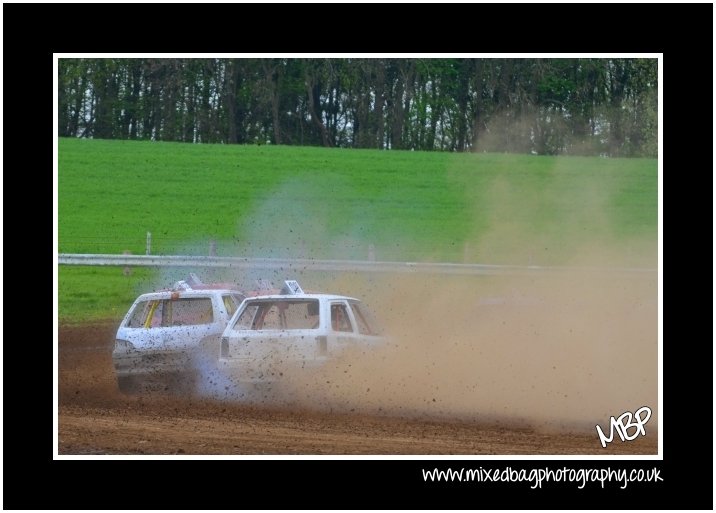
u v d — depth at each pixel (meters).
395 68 163.50
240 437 33.31
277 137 170.88
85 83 164.00
